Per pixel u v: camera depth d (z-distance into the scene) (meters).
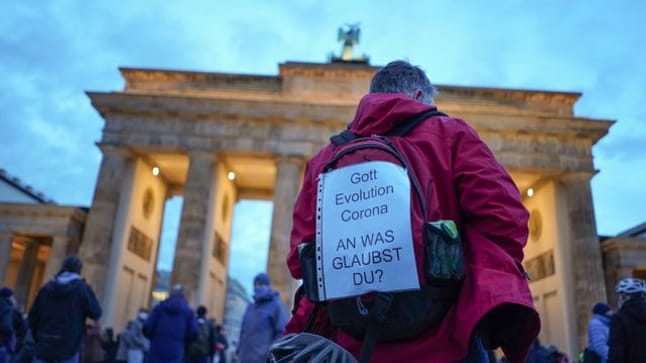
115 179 58.66
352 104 60.75
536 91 63.03
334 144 4.16
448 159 3.74
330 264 3.51
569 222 58.66
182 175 69.50
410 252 3.29
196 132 60.00
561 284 57.19
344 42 74.69
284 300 53.72
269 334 15.53
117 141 59.47
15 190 67.94
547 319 60.62
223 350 34.31
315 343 3.47
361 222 3.49
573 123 59.09
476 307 3.22
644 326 10.43
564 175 59.84
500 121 59.50
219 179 62.53
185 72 63.88
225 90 63.56
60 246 58.66
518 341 3.46
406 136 3.88
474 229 3.61
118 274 57.41
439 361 3.30
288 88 62.72
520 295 3.22
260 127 60.19
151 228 67.31
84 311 13.34
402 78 4.42
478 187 3.55
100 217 56.81
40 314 12.95
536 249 64.81
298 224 4.25
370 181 3.56
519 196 3.60
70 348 12.85
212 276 61.84
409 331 3.33
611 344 10.62
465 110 62.03
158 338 16.78
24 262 65.31
